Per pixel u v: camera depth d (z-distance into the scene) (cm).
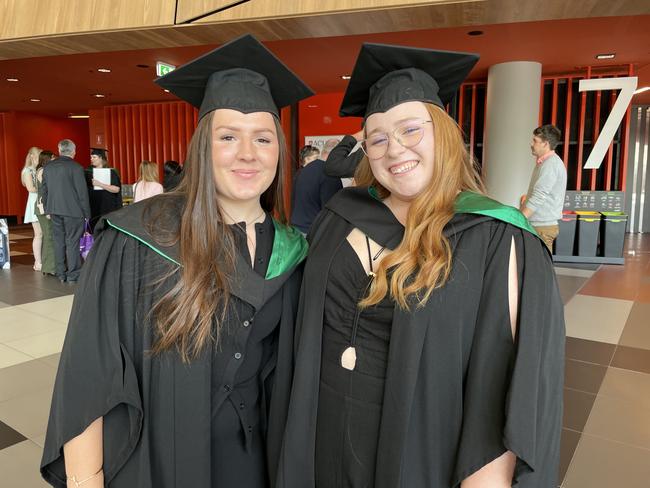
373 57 120
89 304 112
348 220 124
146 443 114
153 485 116
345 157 364
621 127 833
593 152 787
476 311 107
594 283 631
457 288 106
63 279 636
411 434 107
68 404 109
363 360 114
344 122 1027
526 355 100
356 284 117
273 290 122
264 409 134
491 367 104
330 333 120
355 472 113
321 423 120
